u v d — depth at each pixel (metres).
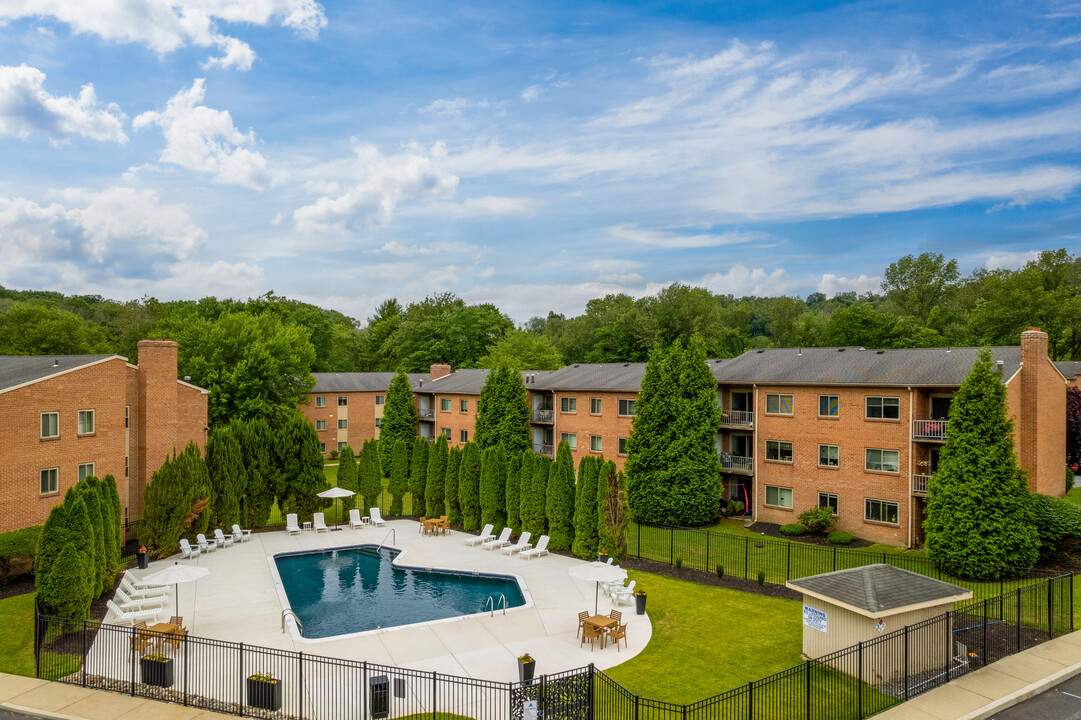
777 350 44.72
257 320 61.53
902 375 33.53
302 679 16.14
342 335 110.94
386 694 15.38
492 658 18.84
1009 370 31.23
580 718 14.81
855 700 16.12
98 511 23.06
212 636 20.58
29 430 28.05
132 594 23.41
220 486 34.28
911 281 84.62
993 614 22.12
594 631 19.58
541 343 91.69
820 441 36.31
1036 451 31.39
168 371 35.56
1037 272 66.62
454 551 32.19
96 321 115.88
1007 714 15.74
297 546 33.16
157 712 15.44
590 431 48.69
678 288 89.62
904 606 17.14
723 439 42.47
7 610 22.30
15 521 27.45
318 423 73.19
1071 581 21.67
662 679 17.55
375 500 41.03
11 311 78.00
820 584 18.45
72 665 17.89
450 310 115.38
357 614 23.52
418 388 67.06
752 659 18.94
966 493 26.50
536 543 33.53
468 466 36.69
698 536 35.31
